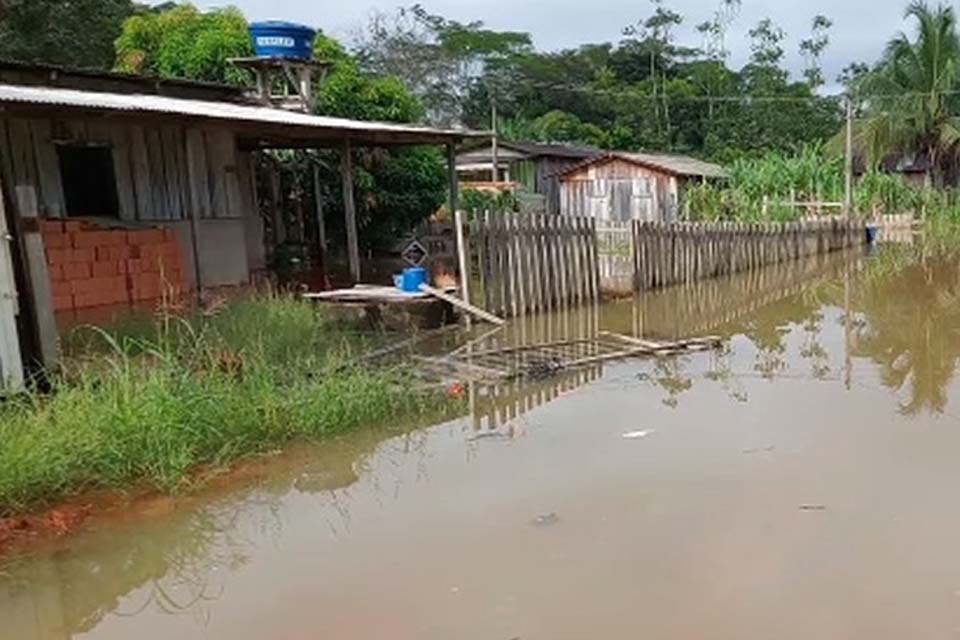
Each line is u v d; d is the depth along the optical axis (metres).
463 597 3.77
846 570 3.89
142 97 12.06
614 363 8.96
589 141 47.66
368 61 46.94
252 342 7.96
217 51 17.50
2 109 8.30
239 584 4.06
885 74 31.14
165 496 5.21
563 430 6.46
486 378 8.04
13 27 23.92
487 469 5.58
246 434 6.00
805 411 6.80
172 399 5.79
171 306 9.64
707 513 4.62
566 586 3.83
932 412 6.64
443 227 18.81
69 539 4.63
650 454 5.74
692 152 51.47
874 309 12.60
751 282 16.31
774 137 49.75
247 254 14.02
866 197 26.44
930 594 3.65
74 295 10.03
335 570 4.13
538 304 12.26
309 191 17.64
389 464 5.79
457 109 51.09
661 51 60.78
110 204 11.21
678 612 3.56
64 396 5.73
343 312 10.78
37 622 3.85
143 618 3.82
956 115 31.23
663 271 14.91
